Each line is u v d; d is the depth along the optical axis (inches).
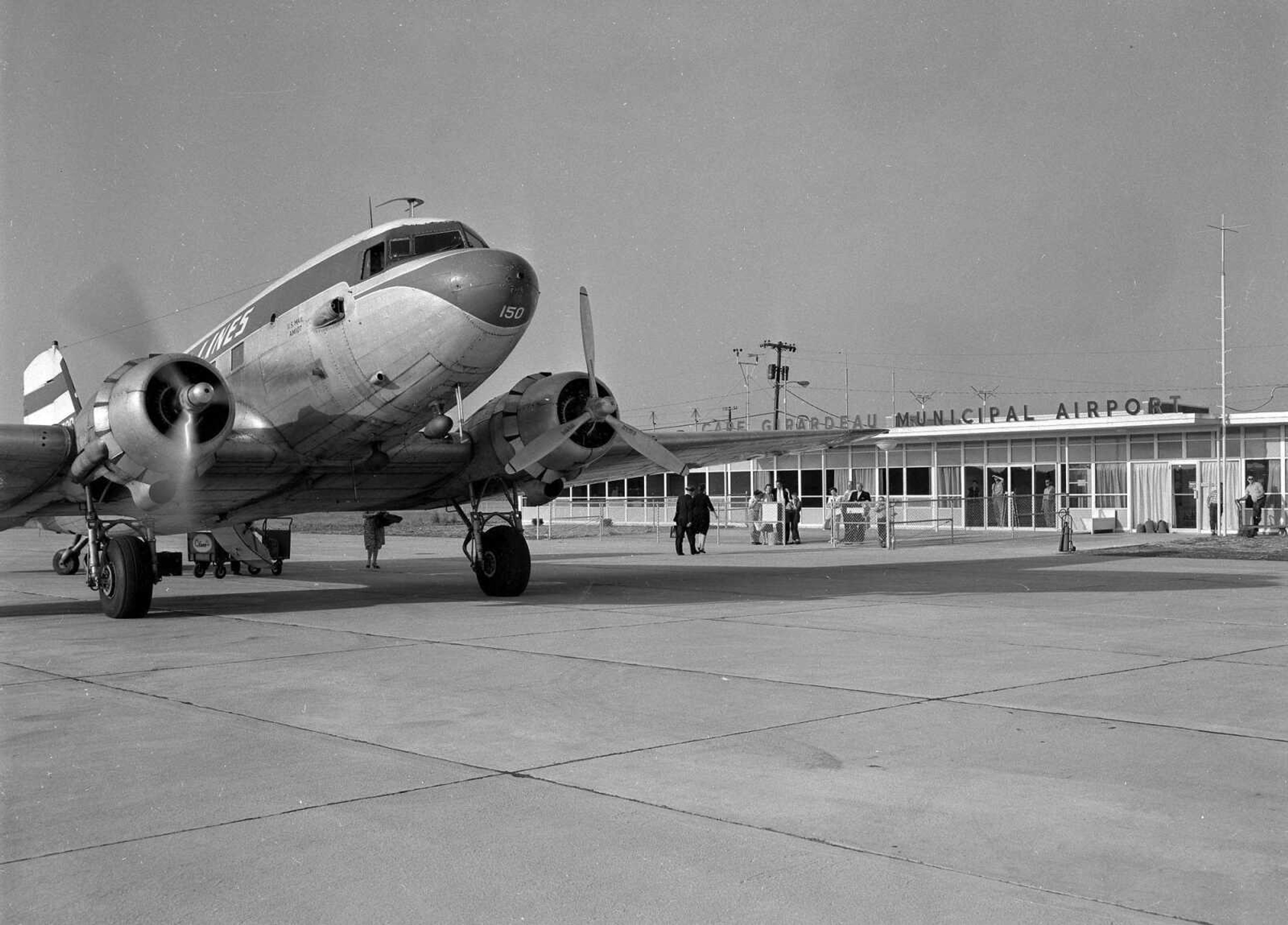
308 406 528.7
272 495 581.0
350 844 180.4
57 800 206.1
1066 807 198.8
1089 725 265.3
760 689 315.3
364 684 329.7
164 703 301.7
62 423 600.1
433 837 183.6
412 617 515.2
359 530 2359.7
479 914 151.8
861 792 208.4
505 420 569.9
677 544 1099.9
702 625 472.4
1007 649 395.5
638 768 227.3
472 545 625.3
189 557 1104.8
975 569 844.0
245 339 561.0
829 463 1753.2
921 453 1672.0
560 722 272.2
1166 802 201.3
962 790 209.9
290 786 214.7
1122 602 565.3
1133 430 1481.3
